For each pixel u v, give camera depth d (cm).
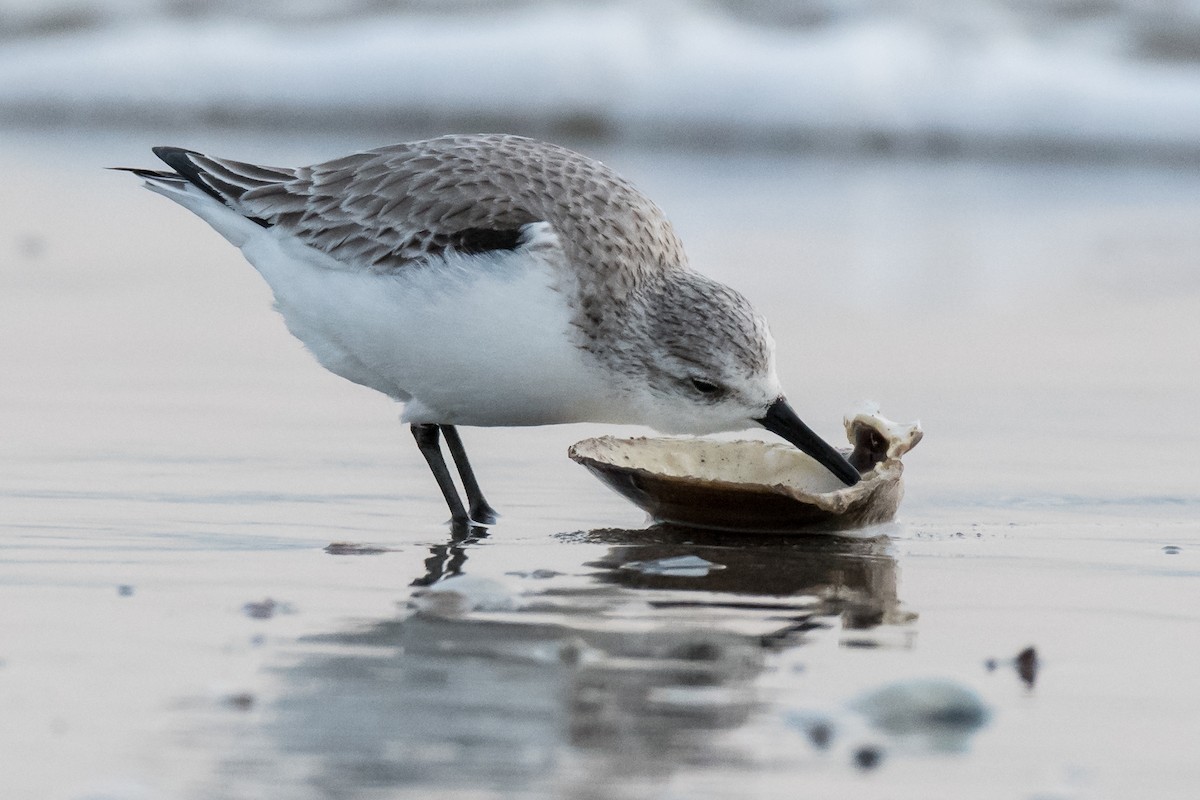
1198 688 659
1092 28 3145
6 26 3525
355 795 534
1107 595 809
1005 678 671
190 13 3472
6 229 2225
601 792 541
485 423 998
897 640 726
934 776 563
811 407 1318
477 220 942
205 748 573
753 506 933
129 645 694
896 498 962
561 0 3284
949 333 1662
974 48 3091
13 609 752
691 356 945
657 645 709
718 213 2356
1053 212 2452
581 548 911
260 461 1129
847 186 2675
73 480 1053
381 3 3394
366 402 1347
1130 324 1725
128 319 1706
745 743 588
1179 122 2950
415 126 3153
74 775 548
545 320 928
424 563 866
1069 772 568
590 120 3083
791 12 3189
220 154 2666
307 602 773
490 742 583
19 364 1474
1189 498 1044
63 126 3253
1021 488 1071
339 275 972
